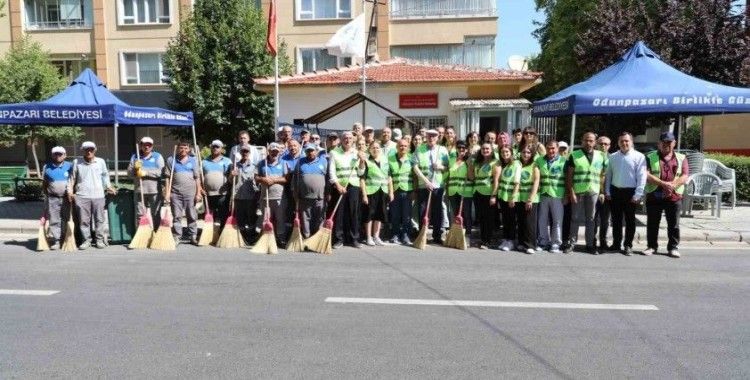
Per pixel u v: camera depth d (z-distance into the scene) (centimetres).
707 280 724
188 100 2186
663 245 964
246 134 1003
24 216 1273
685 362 452
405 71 1941
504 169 926
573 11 2672
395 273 756
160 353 467
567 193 910
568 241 917
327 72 1956
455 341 498
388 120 1856
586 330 528
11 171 1808
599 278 732
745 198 1419
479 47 2639
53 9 2808
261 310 584
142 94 2745
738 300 630
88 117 1105
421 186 987
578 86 1198
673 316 571
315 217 944
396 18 2648
